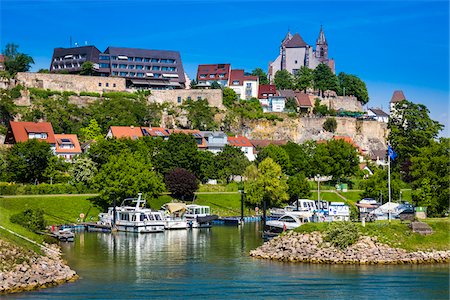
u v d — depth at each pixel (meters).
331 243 106.44
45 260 95.62
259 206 188.38
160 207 177.25
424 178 137.25
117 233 148.00
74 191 179.00
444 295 84.06
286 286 88.81
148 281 91.62
